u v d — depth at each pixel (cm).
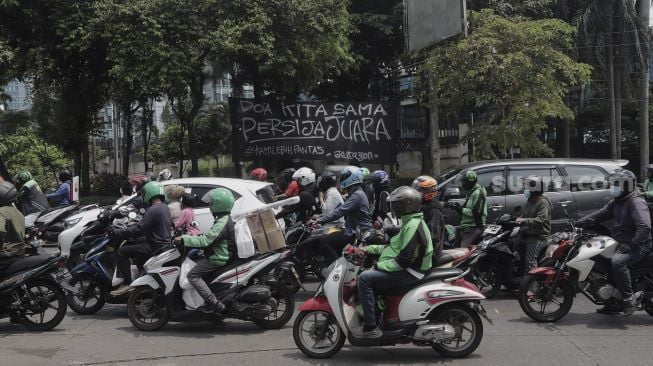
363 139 1552
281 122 1569
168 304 643
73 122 1816
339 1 1659
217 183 912
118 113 2398
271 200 943
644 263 657
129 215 739
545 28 1597
